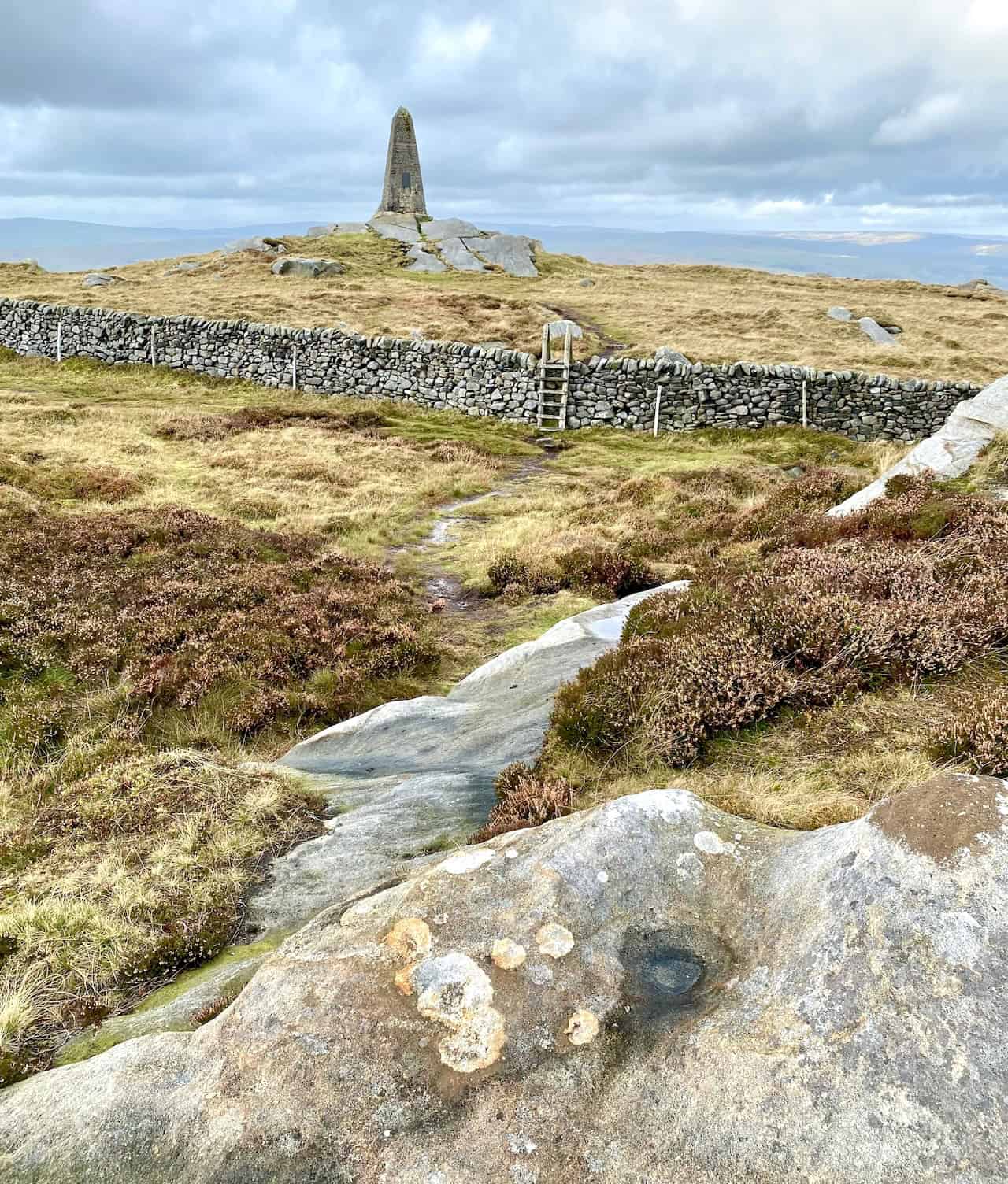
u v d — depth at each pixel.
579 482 23.45
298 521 18.97
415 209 74.62
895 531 10.30
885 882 2.93
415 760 7.84
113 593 13.49
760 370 28.39
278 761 8.79
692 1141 2.50
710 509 19.05
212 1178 2.66
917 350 38.09
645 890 3.46
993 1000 2.52
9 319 40.03
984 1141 2.23
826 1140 2.37
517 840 3.92
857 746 5.32
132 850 6.27
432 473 23.98
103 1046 3.98
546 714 7.76
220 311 40.94
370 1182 2.56
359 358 33.69
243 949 4.95
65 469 21.27
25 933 5.21
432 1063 2.87
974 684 5.84
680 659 6.65
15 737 9.35
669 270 66.94
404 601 14.30
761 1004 2.83
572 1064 2.82
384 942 3.36
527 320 40.97
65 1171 2.79
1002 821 2.98
